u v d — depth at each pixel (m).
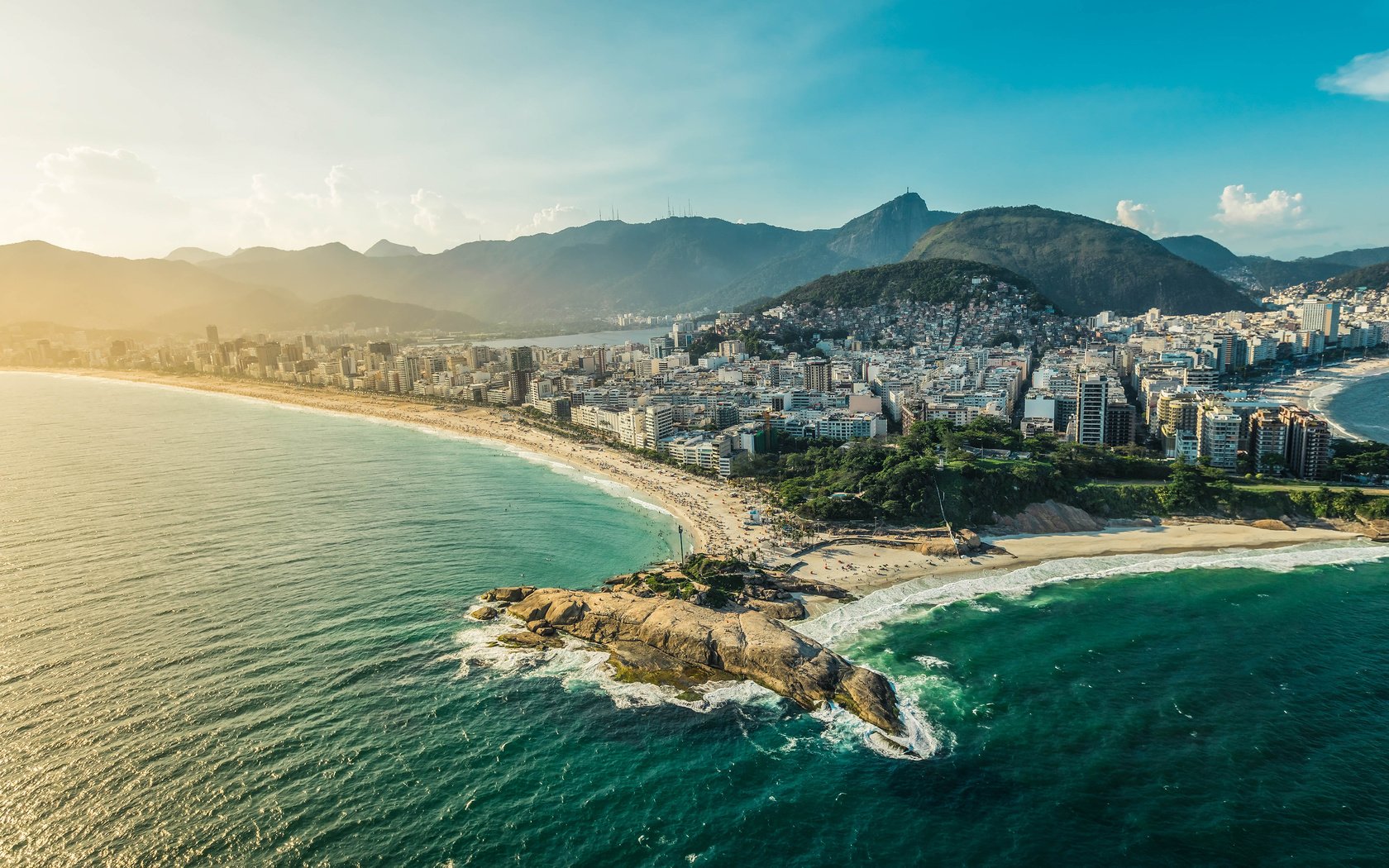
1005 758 125.88
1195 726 133.12
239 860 102.62
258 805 112.62
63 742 124.81
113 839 105.38
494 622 172.50
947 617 177.88
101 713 133.00
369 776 119.94
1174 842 107.19
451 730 132.50
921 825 111.56
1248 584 193.75
